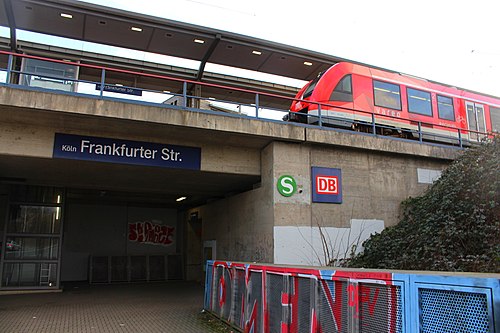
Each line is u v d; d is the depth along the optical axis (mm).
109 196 20484
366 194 13398
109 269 20578
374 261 12102
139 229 23078
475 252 9641
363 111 14055
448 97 18328
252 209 13508
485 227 9867
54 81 16031
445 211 11328
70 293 15102
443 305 3354
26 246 15008
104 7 15062
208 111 11266
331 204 12812
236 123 11555
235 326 8094
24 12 15133
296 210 12281
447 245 10180
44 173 13547
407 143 14125
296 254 12039
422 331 3504
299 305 5617
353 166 13367
